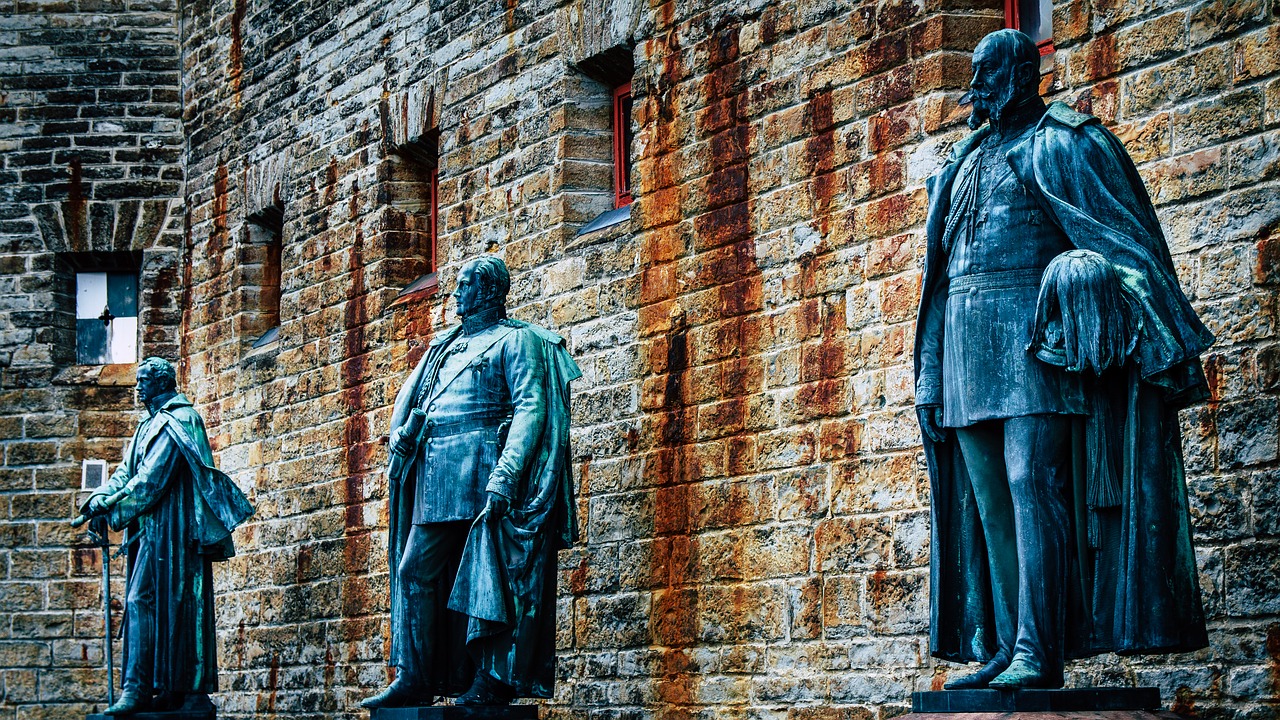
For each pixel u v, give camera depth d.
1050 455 8.20
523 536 11.48
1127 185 8.32
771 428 13.05
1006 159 8.51
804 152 13.09
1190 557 8.02
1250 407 9.86
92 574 22.02
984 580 8.68
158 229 22.42
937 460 8.80
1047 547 8.14
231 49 21.08
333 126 18.81
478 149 16.62
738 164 13.64
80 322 22.89
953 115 12.02
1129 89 10.74
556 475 11.71
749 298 13.39
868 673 12.05
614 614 14.20
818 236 12.88
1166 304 8.01
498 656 11.46
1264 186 9.99
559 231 15.48
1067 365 8.05
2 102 22.92
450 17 17.16
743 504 13.20
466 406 11.85
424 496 11.88
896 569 11.95
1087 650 8.22
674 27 14.40
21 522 22.17
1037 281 8.35
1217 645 9.82
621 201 15.54
